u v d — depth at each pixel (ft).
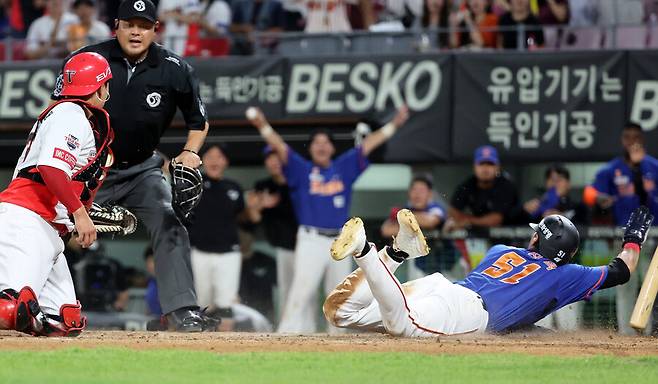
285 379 62.03
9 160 161.58
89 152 78.84
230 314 142.20
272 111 153.58
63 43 165.37
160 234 99.04
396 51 155.74
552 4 158.30
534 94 150.00
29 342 76.54
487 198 141.79
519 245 139.74
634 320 89.45
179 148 158.20
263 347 77.97
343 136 155.94
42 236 77.82
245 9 168.25
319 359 71.41
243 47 160.25
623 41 155.12
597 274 92.53
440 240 140.05
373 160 152.05
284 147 137.90
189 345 78.28
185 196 96.27
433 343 81.71
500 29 154.81
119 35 93.66
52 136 76.02
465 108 150.71
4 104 157.89
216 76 154.61
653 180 138.92
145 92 94.73
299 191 138.21
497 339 88.17
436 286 89.10
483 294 90.58
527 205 143.13
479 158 141.28
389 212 165.68
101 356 70.38
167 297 98.78
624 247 94.48
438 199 161.89
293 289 138.21
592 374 66.39
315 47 157.79
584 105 149.28
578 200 162.50
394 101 151.64
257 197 145.48
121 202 99.60
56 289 82.48
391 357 72.90
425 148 151.23
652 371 68.18
